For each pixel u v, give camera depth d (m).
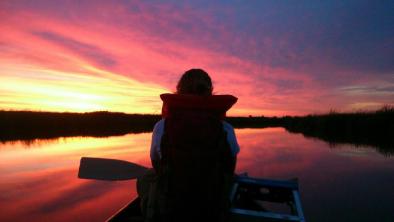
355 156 8.73
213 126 1.78
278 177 6.05
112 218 2.64
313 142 13.11
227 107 1.89
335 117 20.52
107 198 4.88
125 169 3.08
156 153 1.91
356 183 5.61
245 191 2.95
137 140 13.29
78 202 4.64
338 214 4.01
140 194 2.37
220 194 1.82
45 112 23.34
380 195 4.85
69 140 13.55
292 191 2.71
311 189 5.22
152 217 1.98
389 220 3.80
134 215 3.09
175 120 1.80
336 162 7.70
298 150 10.09
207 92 2.01
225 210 1.97
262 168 6.92
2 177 6.16
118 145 11.12
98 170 3.04
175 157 1.73
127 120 28.42
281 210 3.64
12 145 11.52
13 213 4.17
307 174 6.34
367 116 18.12
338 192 5.02
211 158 1.73
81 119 25.45
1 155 8.85
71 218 4.00
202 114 1.81
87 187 5.48
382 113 17.16
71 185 5.59
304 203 4.48
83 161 3.06
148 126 27.59
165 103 1.90
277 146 11.35
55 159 8.14
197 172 1.71
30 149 10.13
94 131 20.34
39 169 6.93
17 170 6.82
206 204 1.74
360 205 4.38
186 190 1.72
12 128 21.52
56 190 5.27
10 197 4.85
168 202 1.80
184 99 1.83
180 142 1.74
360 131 18.31
